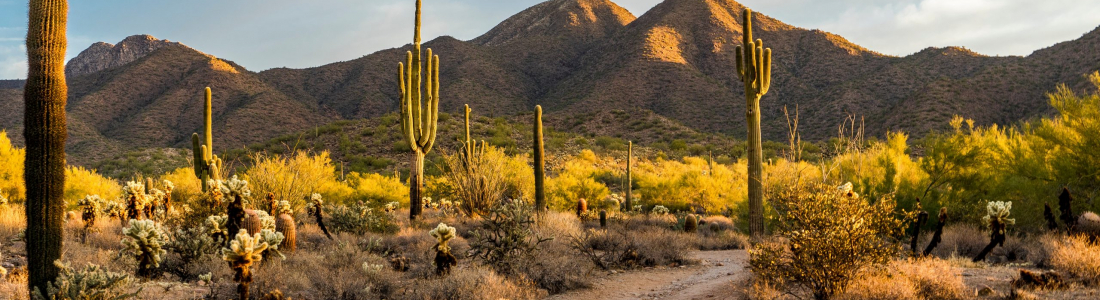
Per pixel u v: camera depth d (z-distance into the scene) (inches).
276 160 671.1
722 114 4001.0
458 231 610.9
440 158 1259.8
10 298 246.7
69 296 231.1
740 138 3403.1
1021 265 340.8
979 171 526.3
